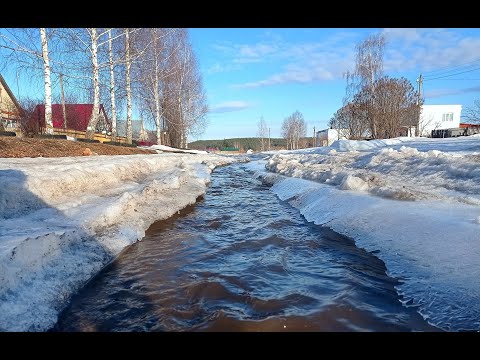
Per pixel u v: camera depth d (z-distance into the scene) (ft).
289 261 11.69
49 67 40.75
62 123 83.92
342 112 98.78
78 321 7.82
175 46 88.89
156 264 11.51
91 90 62.03
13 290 7.64
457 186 16.69
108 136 74.95
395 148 44.14
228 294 9.12
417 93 83.41
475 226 10.32
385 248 11.64
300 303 8.48
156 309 8.35
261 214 19.60
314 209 18.71
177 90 93.04
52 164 20.71
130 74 65.87
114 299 8.92
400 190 16.01
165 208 19.01
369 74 81.76
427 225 11.50
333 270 10.71
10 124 55.16
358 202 16.26
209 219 18.30
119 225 14.06
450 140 51.26
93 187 18.11
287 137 225.56
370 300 8.57
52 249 9.68
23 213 12.39
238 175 45.88
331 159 35.76
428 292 8.46
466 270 8.54
